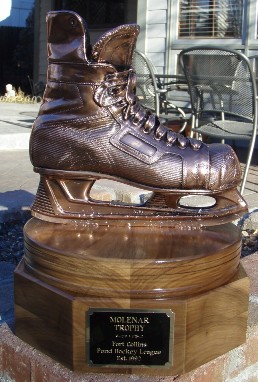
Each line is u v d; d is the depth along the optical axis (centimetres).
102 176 160
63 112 158
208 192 158
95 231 163
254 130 387
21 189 389
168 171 156
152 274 142
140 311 142
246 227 336
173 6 721
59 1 1263
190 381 145
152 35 746
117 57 156
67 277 147
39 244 152
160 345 143
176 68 729
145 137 158
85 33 153
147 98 498
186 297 144
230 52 383
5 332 166
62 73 157
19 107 1037
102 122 156
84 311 142
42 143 160
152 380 144
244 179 393
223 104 414
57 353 150
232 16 672
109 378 144
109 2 1188
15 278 159
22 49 1636
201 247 153
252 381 171
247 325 171
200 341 149
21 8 1888
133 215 163
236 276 160
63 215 164
